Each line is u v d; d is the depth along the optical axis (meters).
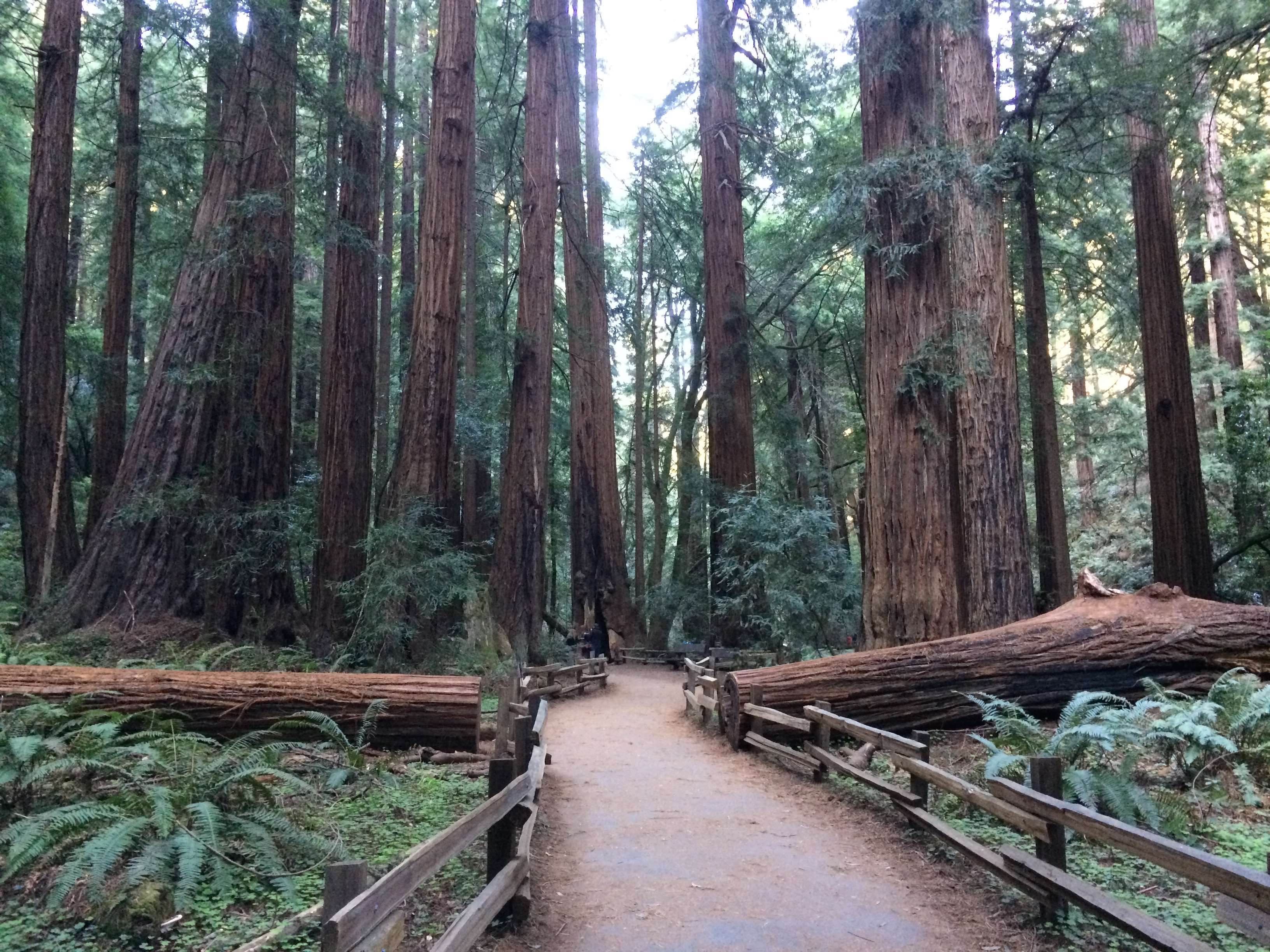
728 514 18.22
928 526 10.85
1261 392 19.23
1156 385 15.07
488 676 12.91
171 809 4.80
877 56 11.40
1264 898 2.90
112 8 18.36
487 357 26.11
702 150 22.44
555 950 4.31
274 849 4.82
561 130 23.95
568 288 24.67
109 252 18.98
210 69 15.12
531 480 16.92
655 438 31.42
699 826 6.54
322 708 7.79
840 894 5.08
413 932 4.21
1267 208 27.42
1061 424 26.67
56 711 6.37
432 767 7.67
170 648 12.14
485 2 26.03
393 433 26.78
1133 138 14.54
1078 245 19.42
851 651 16.78
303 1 16.55
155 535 13.62
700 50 21.89
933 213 11.02
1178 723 6.29
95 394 18.11
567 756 9.31
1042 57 13.60
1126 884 4.85
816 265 22.77
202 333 14.38
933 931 4.53
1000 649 8.97
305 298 27.73
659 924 4.65
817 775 7.83
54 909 4.17
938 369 10.85
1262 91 14.84
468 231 22.02
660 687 16.92
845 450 28.72
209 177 15.26
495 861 4.60
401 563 12.37
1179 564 14.63
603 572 23.88
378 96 15.59
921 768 5.95
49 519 13.99
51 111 14.47
